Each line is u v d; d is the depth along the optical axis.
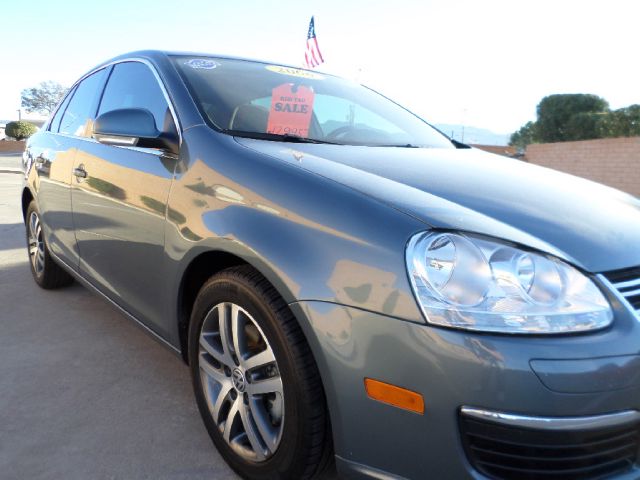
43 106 53.44
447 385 1.32
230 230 1.72
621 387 1.32
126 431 2.19
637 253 1.59
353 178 1.72
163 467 1.97
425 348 1.34
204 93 2.34
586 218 1.74
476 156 2.57
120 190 2.38
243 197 1.76
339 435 1.51
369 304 1.42
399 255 1.41
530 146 16.47
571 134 22.28
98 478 1.90
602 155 14.33
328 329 1.47
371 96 3.18
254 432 1.79
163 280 2.11
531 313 1.33
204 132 2.08
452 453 1.34
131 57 2.91
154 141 2.14
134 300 2.43
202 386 2.01
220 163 1.91
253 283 1.68
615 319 1.38
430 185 1.80
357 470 1.50
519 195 1.85
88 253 2.83
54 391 2.49
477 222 1.50
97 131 2.33
